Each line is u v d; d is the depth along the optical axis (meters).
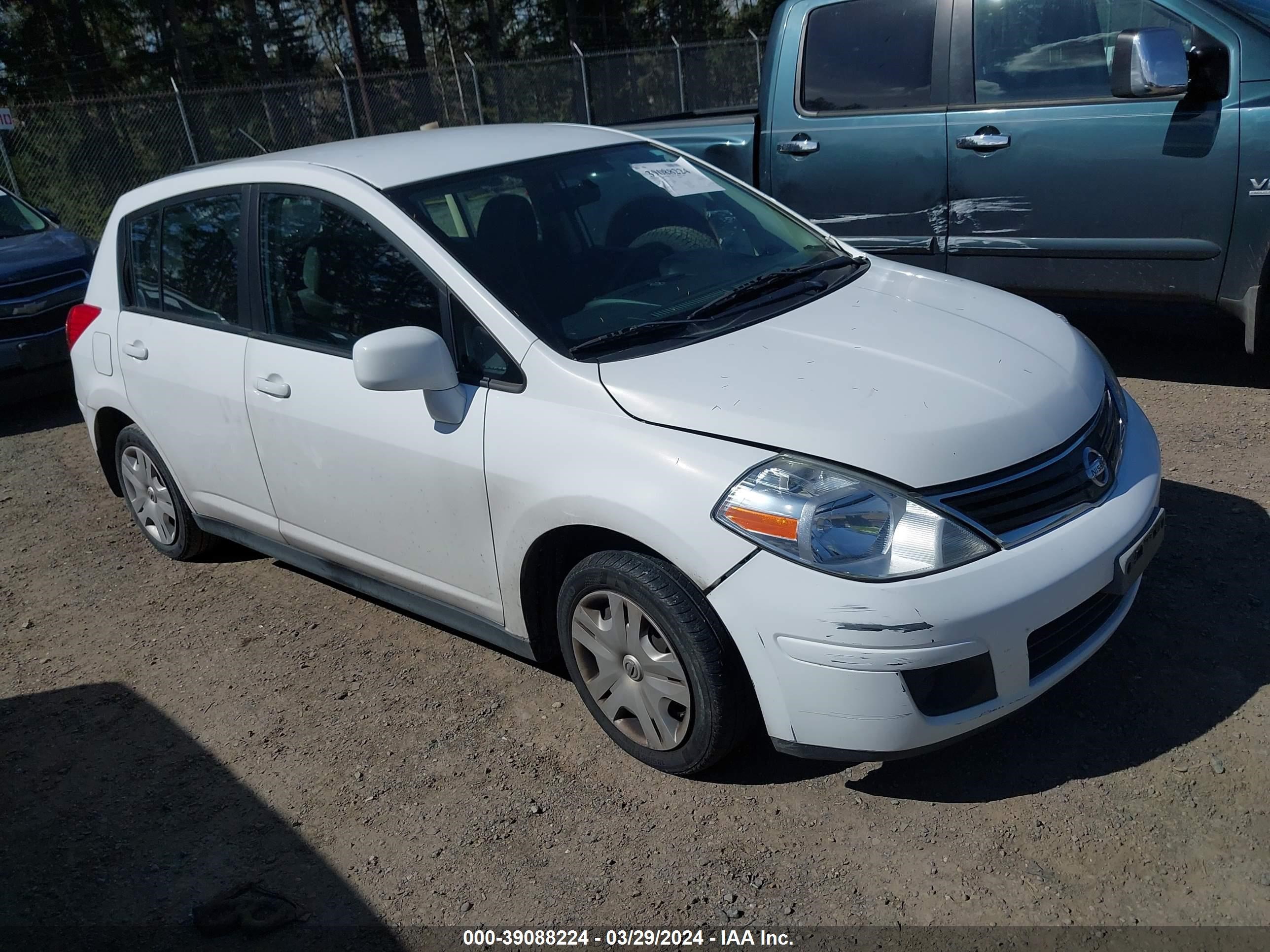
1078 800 2.77
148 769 3.39
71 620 4.47
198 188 4.17
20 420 7.57
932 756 3.01
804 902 2.56
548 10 28.19
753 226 3.94
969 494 2.62
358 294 3.49
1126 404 3.29
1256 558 3.75
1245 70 4.78
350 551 3.74
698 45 18.53
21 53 23.06
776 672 2.62
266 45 25.86
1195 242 5.06
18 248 7.53
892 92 5.83
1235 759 2.84
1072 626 2.76
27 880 2.94
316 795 3.17
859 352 3.02
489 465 3.07
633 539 2.79
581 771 3.12
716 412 2.75
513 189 3.59
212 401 3.99
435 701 3.56
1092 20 5.18
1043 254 5.51
